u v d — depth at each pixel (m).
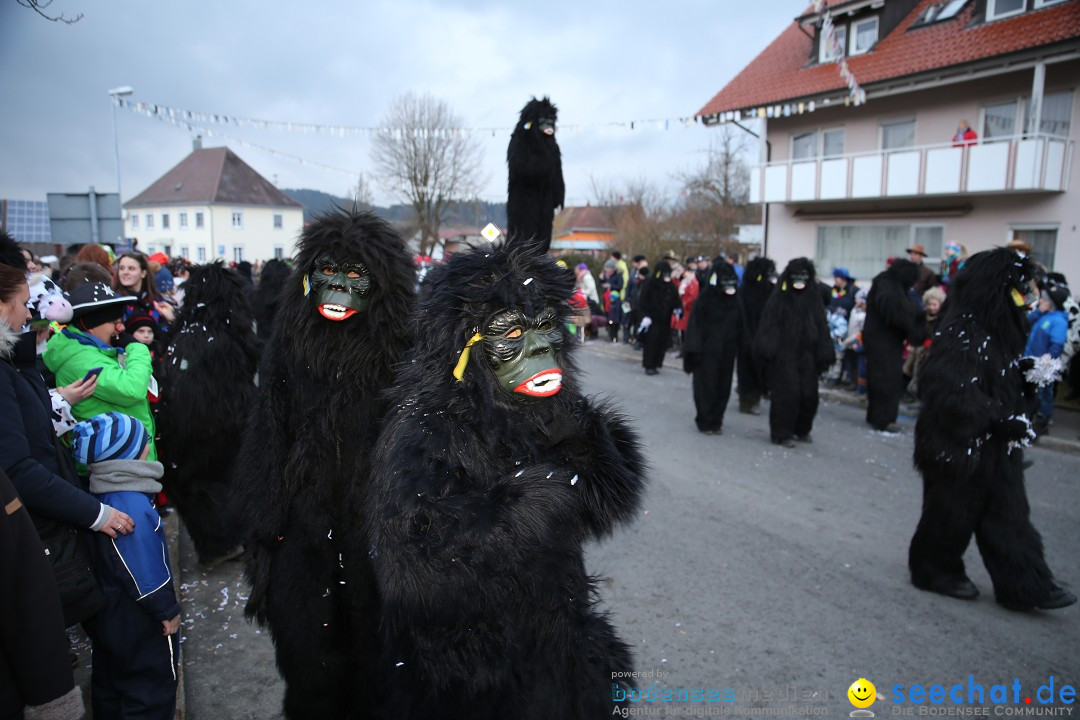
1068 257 15.54
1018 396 3.93
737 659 3.57
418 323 1.91
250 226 45.53
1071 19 14.48
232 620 3.99
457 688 1.78
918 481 6.48
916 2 18.55
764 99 20.02
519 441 1.84
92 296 3.35
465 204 31.98
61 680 1.87
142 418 3.39
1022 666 3.51
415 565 1.64
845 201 19.66
